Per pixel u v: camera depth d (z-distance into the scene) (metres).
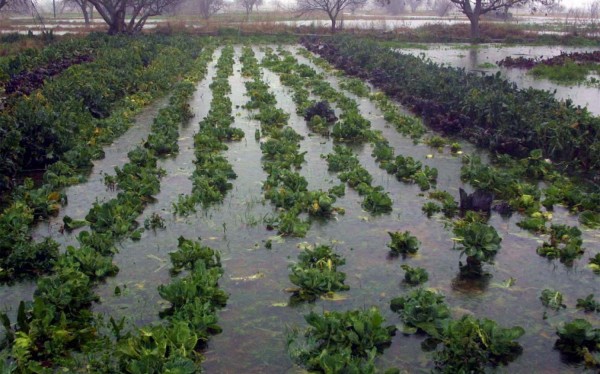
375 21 66.69
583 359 5.88
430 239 8.63
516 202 9.78
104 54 25.67
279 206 9.78
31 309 6.35
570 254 7.98
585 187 10.95
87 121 14.74
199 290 6.79
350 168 11.62
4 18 66.50
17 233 8.23
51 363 5.78
